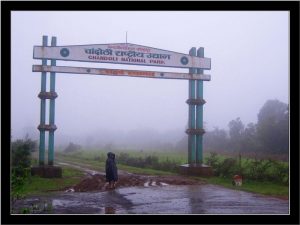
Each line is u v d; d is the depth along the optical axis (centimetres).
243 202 1245
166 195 1385
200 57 1973
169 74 1933
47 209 1108
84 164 3045
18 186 1148
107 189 1534
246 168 1884
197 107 2006
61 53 1794
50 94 1770
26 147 1600
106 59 1845
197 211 1101
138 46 1891
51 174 1742
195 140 2006
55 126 1780
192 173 1970
